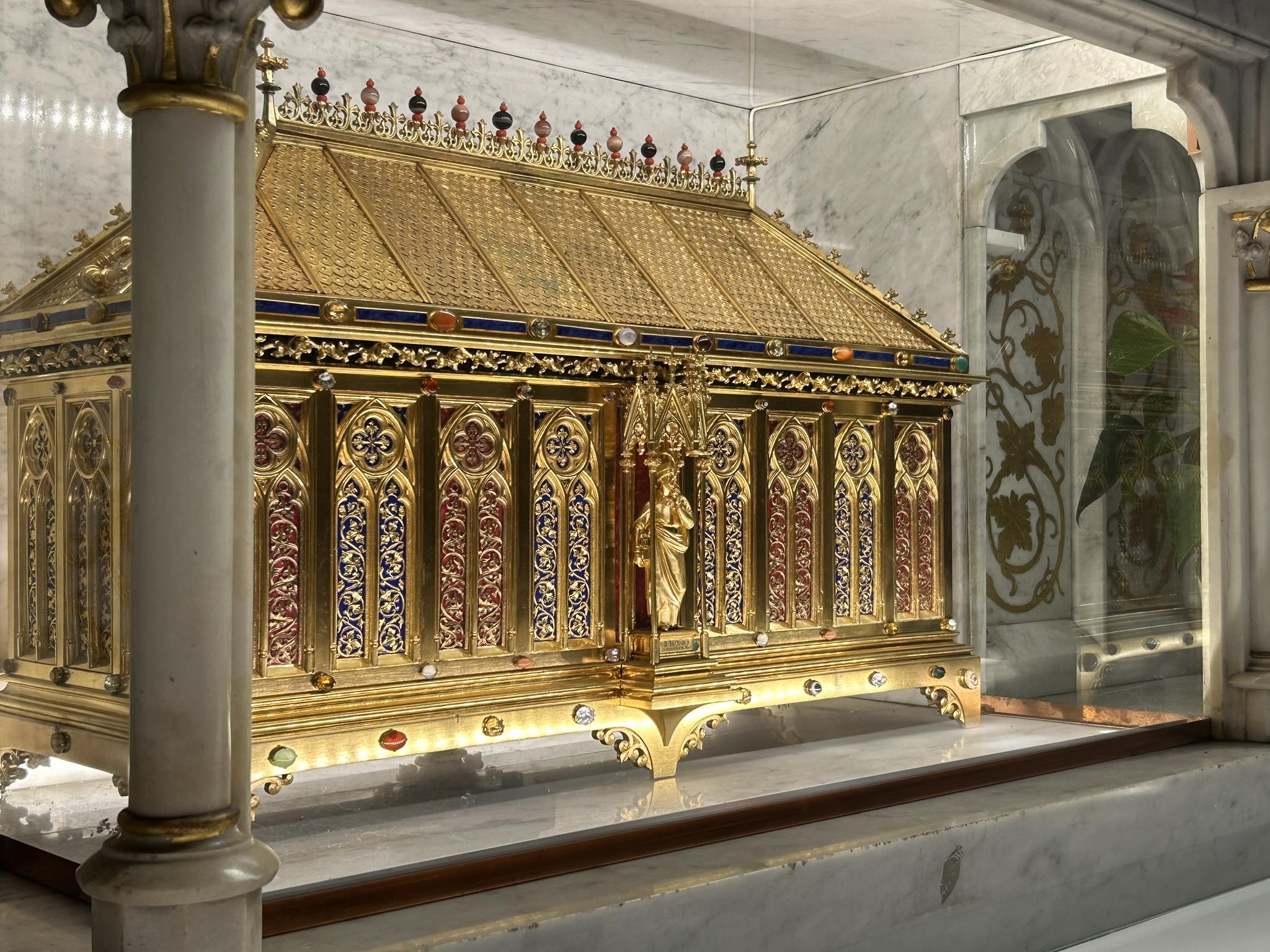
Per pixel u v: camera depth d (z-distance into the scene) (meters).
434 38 4.71
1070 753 4.18
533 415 3.73
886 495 4.64
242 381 2.16
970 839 3.39
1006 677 5.12
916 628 4.75
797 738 4.54
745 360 4.12
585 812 3.34
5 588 2.80
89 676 2.64
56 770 2.72
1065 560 4.98
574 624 3.83
